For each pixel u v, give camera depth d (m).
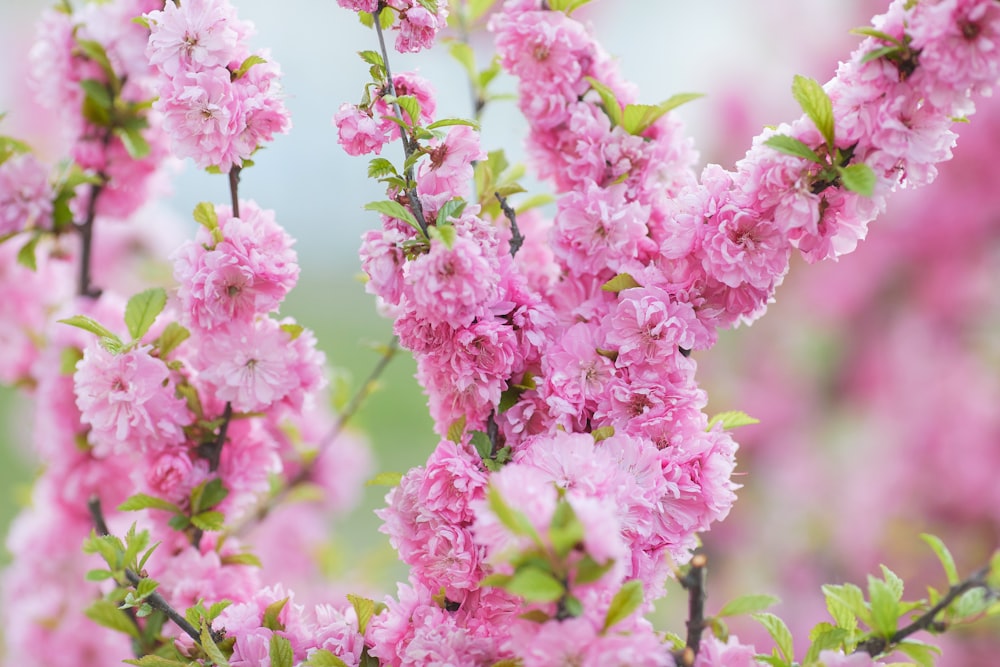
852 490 1.99
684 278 1.32
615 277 1.32
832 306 2.01
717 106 2.22
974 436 1.84
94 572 1.29
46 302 1.52
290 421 1.48
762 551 2.00
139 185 1.46
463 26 1.46
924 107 1.29
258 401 1.35
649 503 1.28
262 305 1.33
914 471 1.89
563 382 1.31
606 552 1.23
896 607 1.27
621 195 1.33
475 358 1.31
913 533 1.85
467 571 1.29
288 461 1.53
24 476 2.54
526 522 1.23
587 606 1.24
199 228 1.34
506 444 1.32
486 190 1.36
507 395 1.32
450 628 1.29
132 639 1.37
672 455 1.30
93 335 1.37
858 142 1.29
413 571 1.31
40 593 1.49
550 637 1.23
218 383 1.34
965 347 1.90
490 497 1.24
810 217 1.29
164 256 1.62
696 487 1.30
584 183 1.34
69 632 1.49
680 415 1.31
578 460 1.28
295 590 1.62
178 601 1.35
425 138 1.31
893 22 1.29
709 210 1.31
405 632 1.30
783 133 1.30
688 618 1.27
